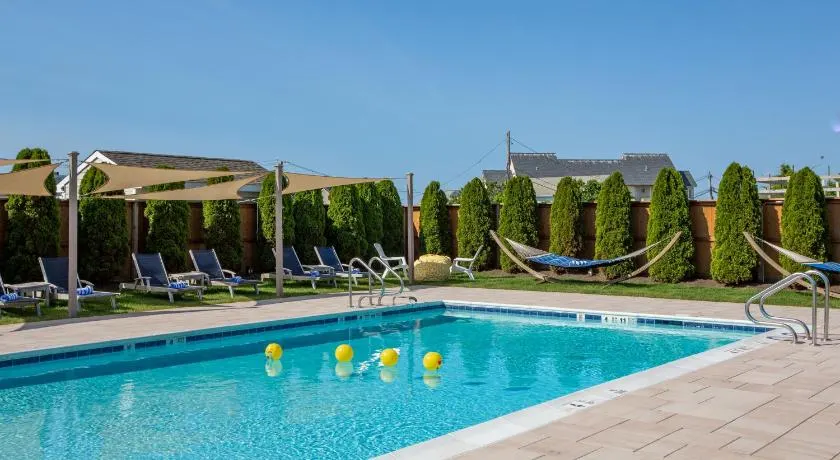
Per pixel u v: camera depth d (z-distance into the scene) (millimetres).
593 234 17672
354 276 16047
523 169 58250
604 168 58594
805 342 8086
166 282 13594
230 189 14414
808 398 5496
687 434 4527
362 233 18891
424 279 17125
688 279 15875
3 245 13445
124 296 13164
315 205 17953
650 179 57000
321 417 6059
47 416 6078
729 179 14852
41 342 8500
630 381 6094
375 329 11039
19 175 10812
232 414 6148
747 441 4383
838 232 14297
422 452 4156
